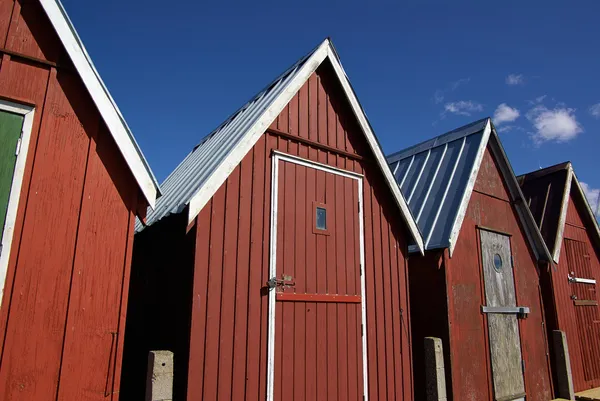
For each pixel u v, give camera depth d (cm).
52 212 486
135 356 790
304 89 754
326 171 749
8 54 489
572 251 1334
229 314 588
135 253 883
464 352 870
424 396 852
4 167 469
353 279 738
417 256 924
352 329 716
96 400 476
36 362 452
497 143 1081
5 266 449
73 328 477
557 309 1173
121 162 538
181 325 580
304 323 661
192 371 541
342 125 796
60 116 507
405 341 786
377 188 820
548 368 1083
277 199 673
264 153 676
